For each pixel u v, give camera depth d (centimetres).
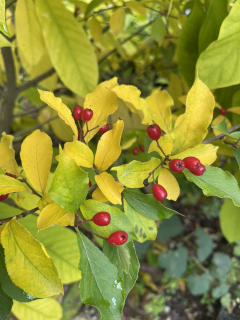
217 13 22
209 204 83
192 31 26
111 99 17
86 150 15
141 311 71
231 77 19
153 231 16
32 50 29
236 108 22
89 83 28
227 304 73
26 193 22
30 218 23
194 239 79
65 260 25
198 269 75
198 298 75
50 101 14
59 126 43
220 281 75
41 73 40
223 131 16
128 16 49
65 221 14
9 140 16
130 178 15
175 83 37
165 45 40
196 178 16
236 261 80
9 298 14
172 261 72
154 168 15
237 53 19
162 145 15
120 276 14
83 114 16
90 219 14
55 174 12
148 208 16
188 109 15
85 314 66
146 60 51
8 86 37
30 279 12
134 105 16
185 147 15
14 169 16
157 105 17
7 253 12
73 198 12
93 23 29
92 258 14
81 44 26
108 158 15
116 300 13
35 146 15
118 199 14
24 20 27
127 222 14
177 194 16
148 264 75
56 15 24
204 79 20
